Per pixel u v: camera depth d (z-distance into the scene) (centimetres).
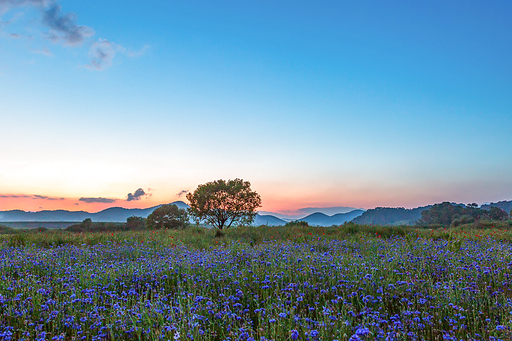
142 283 682
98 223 4691
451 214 11050
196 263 793
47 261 834
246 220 3400
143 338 407
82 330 415
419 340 394
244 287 616
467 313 470
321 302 542
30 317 450
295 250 1043
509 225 2728
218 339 418
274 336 387
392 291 571
